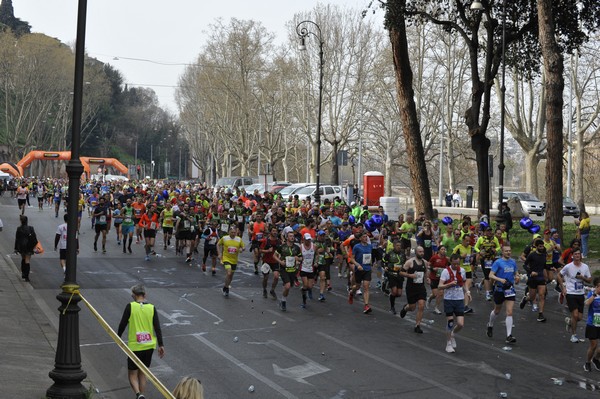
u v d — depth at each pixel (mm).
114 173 169750
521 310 25406
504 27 40375
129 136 198125
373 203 60656
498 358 18438
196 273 31906
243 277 31203
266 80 99562
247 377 16188
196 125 141375
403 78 44219
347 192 61719
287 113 104750
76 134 13477
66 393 12859
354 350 18922
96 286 27734
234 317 22844
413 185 44750
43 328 20016
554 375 16969
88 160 121625
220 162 138750
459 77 81625
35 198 88750
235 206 43031
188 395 7711
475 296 28062
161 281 29375
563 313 24891
